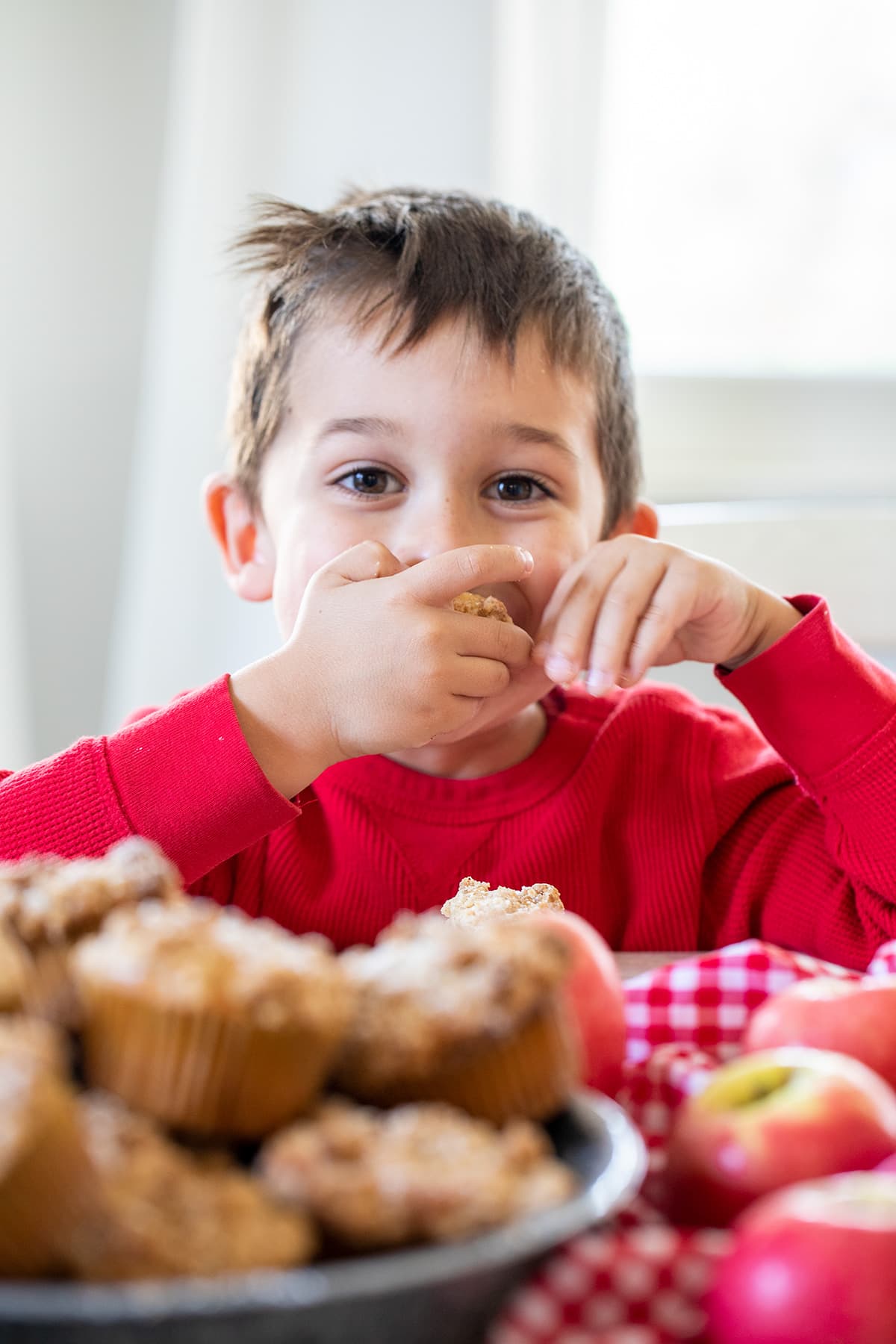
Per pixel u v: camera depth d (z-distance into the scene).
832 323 1.82
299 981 0.33
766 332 1.80
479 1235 0.29
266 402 1.11
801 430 1.81
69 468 1.57
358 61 1.46
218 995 0.32
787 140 1.77
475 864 1.05
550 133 1.55
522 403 1.02
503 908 0.60
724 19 1.73
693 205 1.77
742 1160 0.37
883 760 0.94
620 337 1.18
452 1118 0.32
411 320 1.02
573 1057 0.36
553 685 1.12
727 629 0.97
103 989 0.33
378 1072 0.34
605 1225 0.35
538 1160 0.31
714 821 1.09
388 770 1.08
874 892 0.97
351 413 1.02
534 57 1.53
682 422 1.77
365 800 1.07
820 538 1.71
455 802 1.07
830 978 0.48
